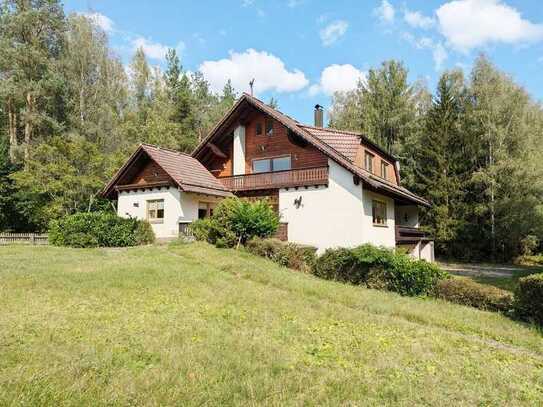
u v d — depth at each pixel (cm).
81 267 1273
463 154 3272
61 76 3791
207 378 485
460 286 1128
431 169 3272
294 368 547
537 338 784
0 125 4016
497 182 2970
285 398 449
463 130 3266
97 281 1049
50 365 502
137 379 471
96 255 1614
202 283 1114
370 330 765
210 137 2530
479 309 1070
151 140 3966
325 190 2069
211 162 2656
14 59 3534
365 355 615
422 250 3006
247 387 465
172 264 1378
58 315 738
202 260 1514
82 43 4038
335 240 1994
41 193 2894
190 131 4931
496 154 2983
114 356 545
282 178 2217
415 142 3684
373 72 4144
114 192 2514
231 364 535
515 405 468
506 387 521
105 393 434
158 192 2294
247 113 2464
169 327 695
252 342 637
